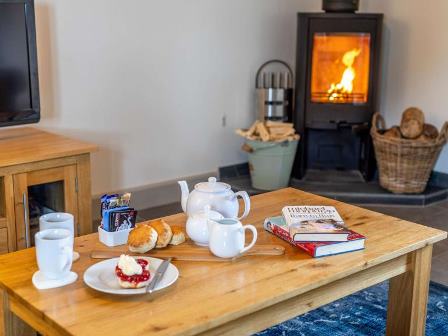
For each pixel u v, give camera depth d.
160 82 4.32
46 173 3.00
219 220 2.14
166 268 1.97
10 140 3.26
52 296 1.81
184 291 1.86
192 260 2.08
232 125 4.82
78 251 2.14
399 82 4.97
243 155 4.94
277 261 2.08
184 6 4.34
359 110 4.67
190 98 4.52
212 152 4.74
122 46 4.08
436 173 4.76
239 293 1.85
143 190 4.32
